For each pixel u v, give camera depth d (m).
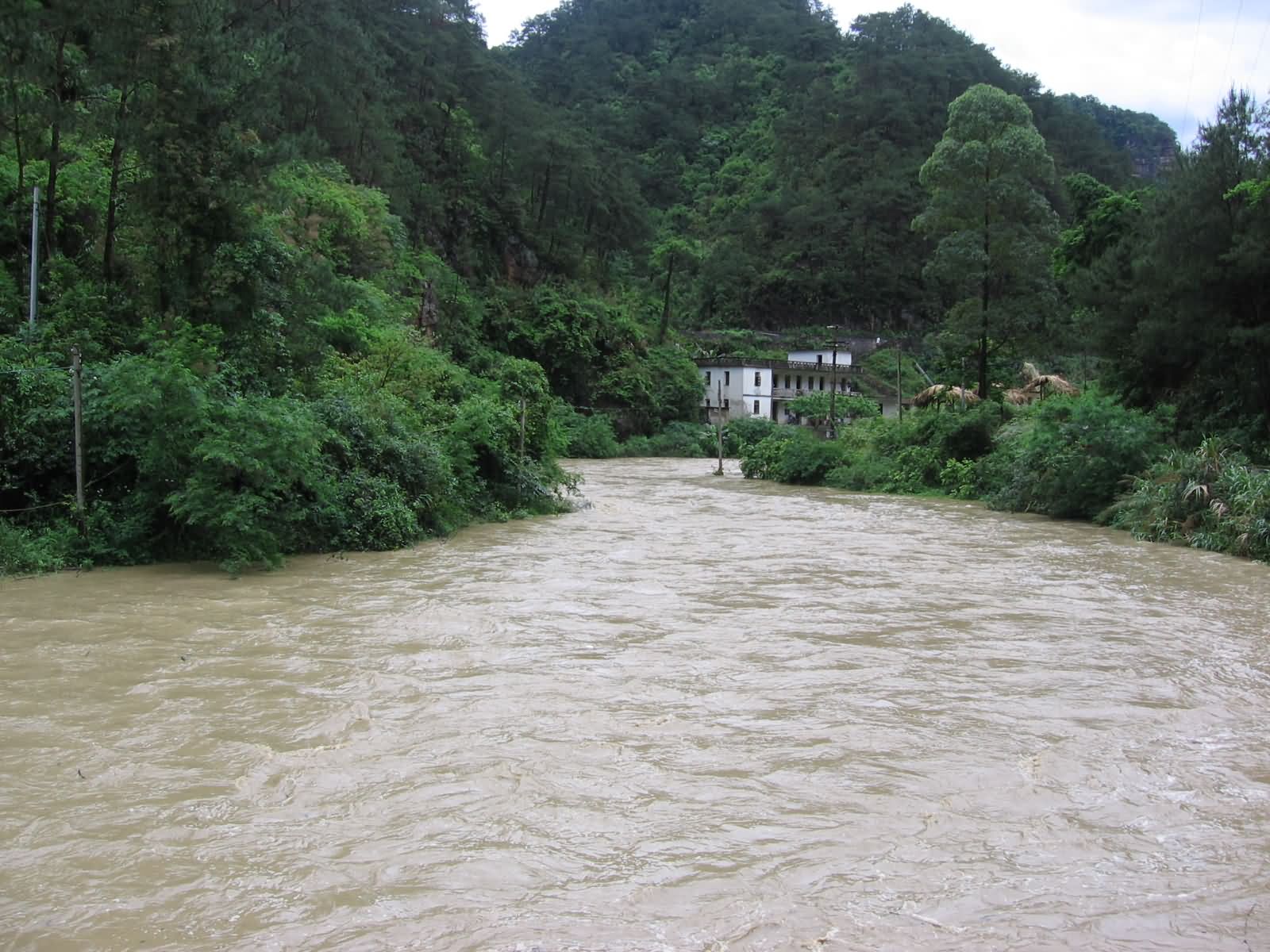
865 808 4.85
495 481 19.72
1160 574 12.95
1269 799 5.07
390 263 37.31
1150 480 18.80
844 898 3.94
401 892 3.92
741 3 125.75
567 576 11.94
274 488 12.16
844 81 101.88
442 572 12.04
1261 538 14.62
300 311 17.14
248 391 14.27
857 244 82.81
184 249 15.15
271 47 16.91
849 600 10.59
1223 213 22.27
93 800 4.84
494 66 71.56
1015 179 31.31
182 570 11.53
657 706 6.52
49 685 6.81
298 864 4.16
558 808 4.79
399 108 58.34
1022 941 3.62
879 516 21.33
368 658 7.70
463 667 7.45
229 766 5.32
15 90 14.59
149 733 5.84
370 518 13.98
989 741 5.91
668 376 62.94
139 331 14.88
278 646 8.04
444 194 60.91
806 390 67.44
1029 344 32.25
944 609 10.12
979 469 26.39
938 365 36.03
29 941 3.53
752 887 4.01
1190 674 7.57
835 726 6.14
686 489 30.06
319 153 39.19
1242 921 3.79
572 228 70.88
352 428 14.86
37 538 11.44
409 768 5.31
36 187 14.98
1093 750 5.79
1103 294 25.44
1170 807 4.95
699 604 10.21
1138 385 24.81
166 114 14.91
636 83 111.19
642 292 77.81
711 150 107.12
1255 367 22.05
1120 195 35.03
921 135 88.56
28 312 15.11
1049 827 4.67
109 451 11.92
